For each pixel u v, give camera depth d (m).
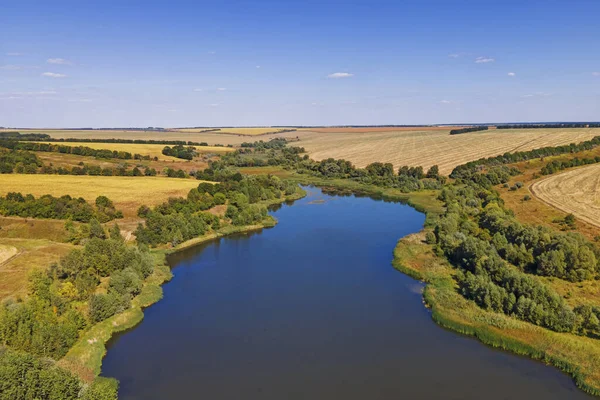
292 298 55.88
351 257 71.50
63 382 31.12
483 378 38.50
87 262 55.00
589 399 35.44
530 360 41.03
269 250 76.06
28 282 49.06
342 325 48.59
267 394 36.69
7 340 37.41
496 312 48.41
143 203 88.69
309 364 41.09
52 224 72.75
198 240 80.81
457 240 68.38
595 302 48.22
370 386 37.62
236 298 56.06
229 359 42.06
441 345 44.03
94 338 43.88
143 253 63.91
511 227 68.12
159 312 52.12
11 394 28.34
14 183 95.88
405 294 56.56
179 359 42.03
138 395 36.56
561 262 55.41
